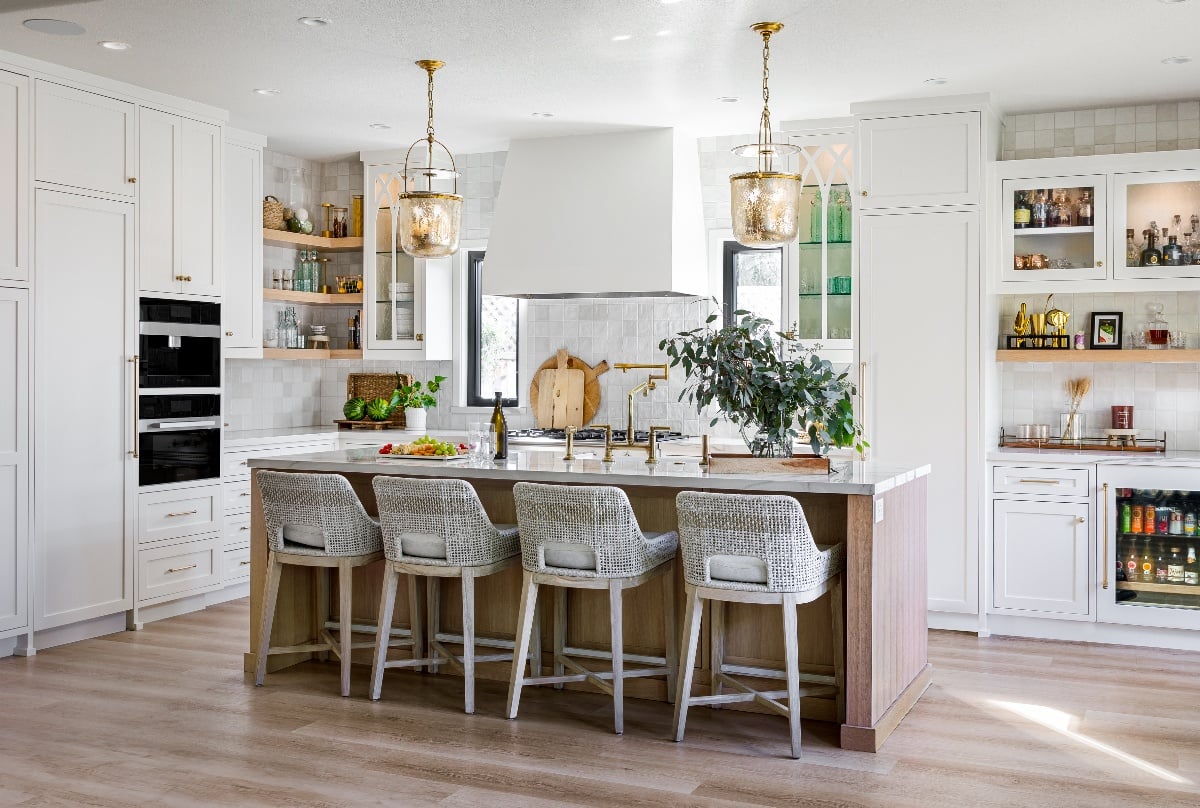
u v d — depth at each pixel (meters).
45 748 3.88
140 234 5.68
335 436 7.30
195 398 6.07
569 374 7.19
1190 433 5.86
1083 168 5.62
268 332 7.43
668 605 4.27
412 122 6.41
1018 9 4.37
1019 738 4.00
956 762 3.75
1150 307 5.89
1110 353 5.68
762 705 4.07
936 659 5.15
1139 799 3.42
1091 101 5.83
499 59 5.09
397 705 4.38
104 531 5.51
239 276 6.68
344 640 4.48
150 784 3.54
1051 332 5.95
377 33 4.74
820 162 6.21
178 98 5.88
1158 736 4.02
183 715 4.25
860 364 5.88
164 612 5.95
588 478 4.21
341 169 7.74
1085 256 5.69
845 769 3.68
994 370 5.91
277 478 4.49
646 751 3.85
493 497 4.75
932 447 5.76
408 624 4.89
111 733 4.04
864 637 3.86
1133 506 5.40
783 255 6.76
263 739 3.97
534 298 6.91
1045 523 5.55
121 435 5.58
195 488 6.08
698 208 6.68
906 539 4.35
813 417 4.39
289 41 4.85
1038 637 5.61
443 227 4.91
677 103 5.86
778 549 3.71
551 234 6.57
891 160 5.82
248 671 4.80
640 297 6.83
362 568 4.97
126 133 5.59
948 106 5.71
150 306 5.75
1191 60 5.07
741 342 4.46
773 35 4.71
